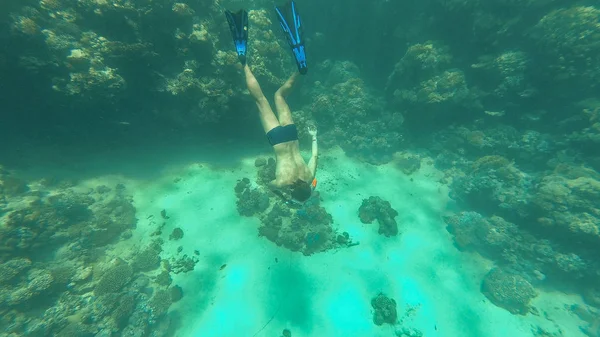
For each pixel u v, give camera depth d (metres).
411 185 18.12
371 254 13.59
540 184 14.90
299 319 10.98
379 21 21.56
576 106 16.11
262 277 12.16
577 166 15.29
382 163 19.47
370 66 23.97
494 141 18.33
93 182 14.52
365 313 11.38
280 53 18.36
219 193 15.53
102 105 14.27
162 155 17.17
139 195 14.67
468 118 19.72
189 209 14.52
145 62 14.36
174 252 12.76
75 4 13.02
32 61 11.84
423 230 15.27
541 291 12.96
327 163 18.78
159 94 15.50
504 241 13.98
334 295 11.84
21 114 13.75
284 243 13.35
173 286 11.53
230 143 18.88
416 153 20.64
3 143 13.93
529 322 11.77
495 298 12.36
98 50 13.31
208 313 10.97
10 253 10.23
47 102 13.35
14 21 11.35
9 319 9.21
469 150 19.25
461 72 18.66
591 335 11.31
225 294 11.53
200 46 14.84
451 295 12.49
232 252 12.97
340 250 13.52
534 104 17.69
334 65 22.69
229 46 17.02
